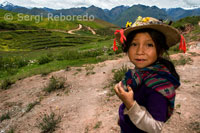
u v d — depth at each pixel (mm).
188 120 3234
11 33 94000
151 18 1009
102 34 140750
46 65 11703
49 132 3748
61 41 88125
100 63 9625
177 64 7266
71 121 4016
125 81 1079
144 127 867
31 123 4320
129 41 1043
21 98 6078
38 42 84500
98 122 3711
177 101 4004
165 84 913
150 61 990
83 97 5277
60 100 5355
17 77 8945
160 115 873
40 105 5219
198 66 6750
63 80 6977
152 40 963
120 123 1205
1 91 7273
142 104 975
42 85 7023
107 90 5465
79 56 13156
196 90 4516
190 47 11445
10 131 4074
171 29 946
